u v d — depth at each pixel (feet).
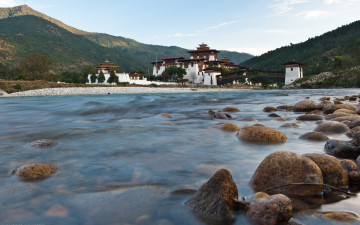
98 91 185.37
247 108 48.01
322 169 11.39
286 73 341.00
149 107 49.88
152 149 17.08
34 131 24.79
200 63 391.24
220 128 24.23
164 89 235.20
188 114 39.86
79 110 43.98
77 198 9.67
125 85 266.77
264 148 17.15
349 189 10.78
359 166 11.76
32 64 282.97
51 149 17.22
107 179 11.64
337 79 288.71
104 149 17.16
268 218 7.89
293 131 23.13
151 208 8.85
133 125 28.17
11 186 10.91
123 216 8.35
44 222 8.05
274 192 10.50
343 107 34.71
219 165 13.57
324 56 564.71
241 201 8.85
